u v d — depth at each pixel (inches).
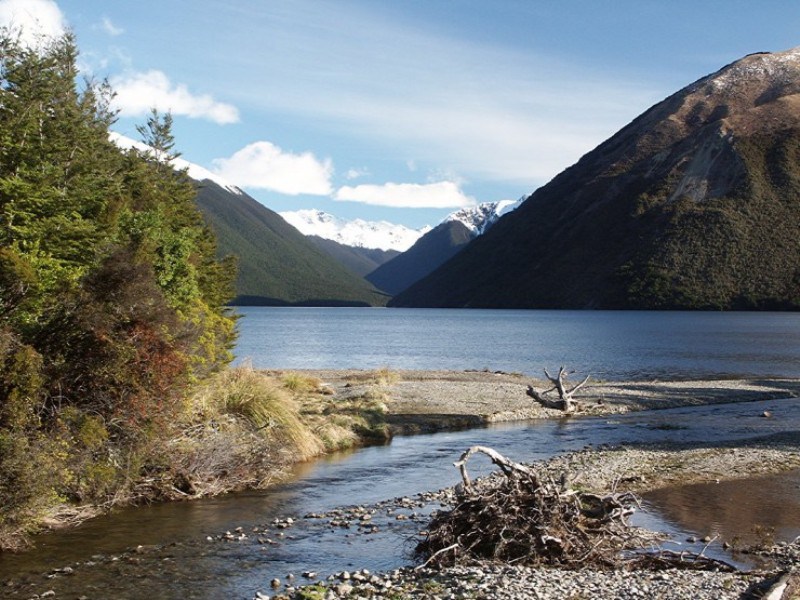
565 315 7116.1
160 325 637.3
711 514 579.2
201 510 609.0
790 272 7249.0
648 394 1489.9
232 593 420.8
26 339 579.5
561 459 807.7
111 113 1827.0
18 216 934.4
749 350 2972.4
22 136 1095.0
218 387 823.7
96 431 573.3
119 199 1259.8
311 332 4751.5
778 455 821.2
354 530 547.5
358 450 901.2
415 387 1549.0
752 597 370.3
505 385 1628.9
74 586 431.2
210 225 1913.1
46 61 1358.3
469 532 472.4
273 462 730.2
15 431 513.7
